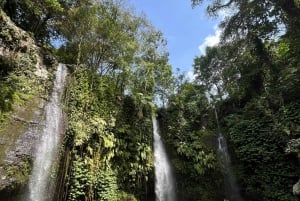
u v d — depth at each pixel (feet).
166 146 46.80
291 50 38.40
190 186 44.14
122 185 36.81
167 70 50.65
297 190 29.91
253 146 39.75
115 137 38.19
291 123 35.53
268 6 39.55
